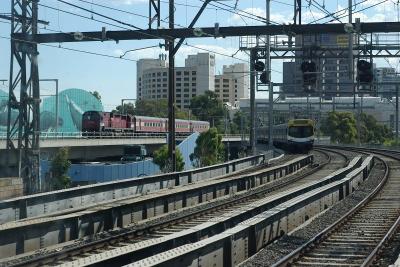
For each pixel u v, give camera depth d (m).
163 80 155.12
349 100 112.69
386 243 14.70
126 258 11.24
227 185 28.25
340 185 25.19
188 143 69.69
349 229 17.11
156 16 26.56
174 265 9.86
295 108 88.56
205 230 13.69
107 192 22.39
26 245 14.52
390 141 111.75
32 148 29.69
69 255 13.84
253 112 45.75
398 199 24.55
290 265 12.24
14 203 17.17
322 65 43.88
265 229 14.62
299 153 61.28
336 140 114.12
